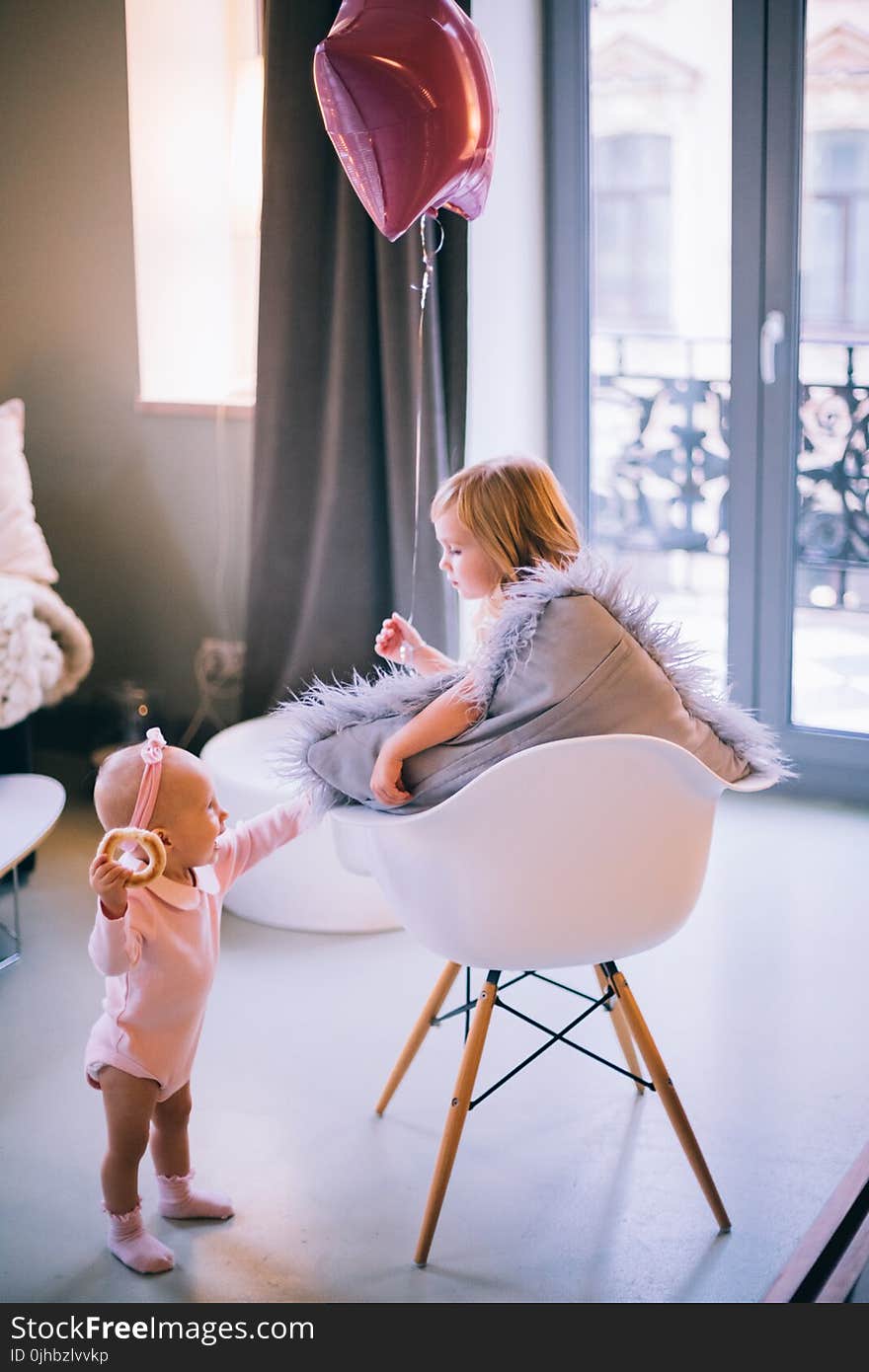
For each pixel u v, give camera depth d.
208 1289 1.96
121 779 2.00
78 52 3.76
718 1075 2.44
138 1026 1.97
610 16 3.50
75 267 3.88
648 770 1.82
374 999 2.72
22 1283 1.99
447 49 2.27
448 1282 1.96
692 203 3.53
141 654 4.03
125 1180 2.01
